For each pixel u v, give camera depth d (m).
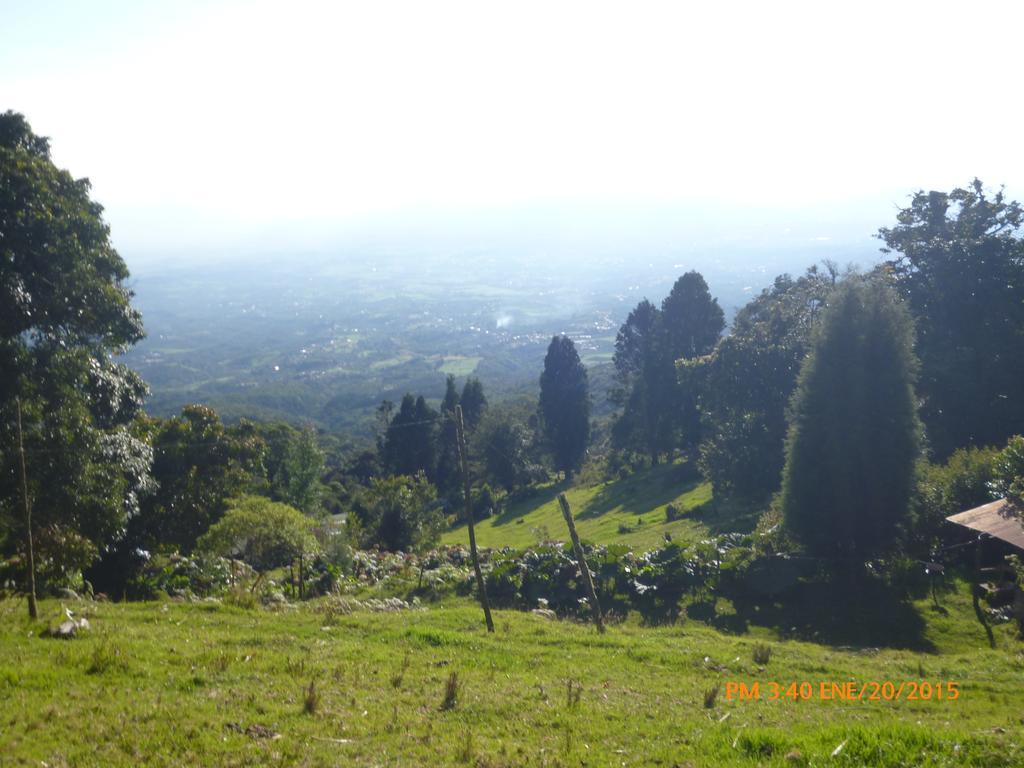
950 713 9.86
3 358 19.73
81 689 8.38
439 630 13.88
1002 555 20.69
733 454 36.31
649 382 59.22
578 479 66.62
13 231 20.36
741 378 36.47
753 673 12.37
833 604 20.42
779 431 34.88
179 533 29.00
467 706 8.96
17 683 8.36
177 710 7.95
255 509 22.05
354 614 15.92
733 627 19.64
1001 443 34.31
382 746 7.44
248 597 16.41
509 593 21.91
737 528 31.42
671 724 8.73
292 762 6.88
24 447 19.47
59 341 21.94
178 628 12.74
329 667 10.39
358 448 97.56
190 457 30.08
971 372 36.12
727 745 7.76
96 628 11.67
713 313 58.91
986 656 14.73
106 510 20.88
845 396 22.09
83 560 18.48
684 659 12.88
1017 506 20.67
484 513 62.00
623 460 65.38
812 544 22.44
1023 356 35.44
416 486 40.66
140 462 23.36
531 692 9.82
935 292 37.78
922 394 35.16
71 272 21.55
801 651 14.59
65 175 22.83
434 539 38.78
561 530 44.09
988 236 36.59
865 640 18.53
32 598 12.18
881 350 22.11
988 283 36.62
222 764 6.72
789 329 36.34
